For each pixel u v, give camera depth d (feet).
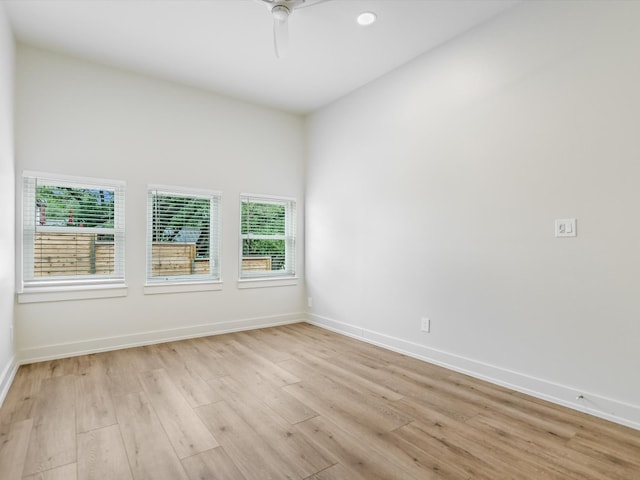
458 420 7.01
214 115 13.61
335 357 10.94
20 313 9.99
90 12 8.83
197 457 5.75
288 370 9.77
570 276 7.56
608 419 6.98
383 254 12.12
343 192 13.87
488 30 9.06
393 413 7.29
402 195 11.43
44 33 9.71
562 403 7.64
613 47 6.97
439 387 8.65
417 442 6.23
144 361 10.39
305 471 5.41
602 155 7.11
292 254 15.88
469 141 9.50
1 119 7.95
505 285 8.70
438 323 10.30
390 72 11.87
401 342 11.41
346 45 10.29
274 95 13.83
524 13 8.32
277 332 13.98
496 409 7.48
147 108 12.19
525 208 8.30
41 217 10.50
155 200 12.46
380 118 12.25
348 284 13.58
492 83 8.98
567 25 7.61
